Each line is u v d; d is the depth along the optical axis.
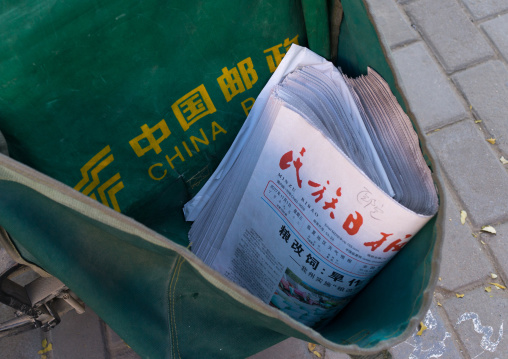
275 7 0.87
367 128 0.83
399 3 2.22
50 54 0.68
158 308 0.67
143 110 0.81
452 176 1.83
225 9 0.82
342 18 0.90
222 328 0.73
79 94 0.73
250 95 0.93
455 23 2.15
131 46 0.75
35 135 0.73
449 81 2.03
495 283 1.64
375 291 0.81
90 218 0.54
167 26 0.77
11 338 1.56
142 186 0.87
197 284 0.63
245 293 0.54
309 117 0.81
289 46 0.93
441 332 1.57
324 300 0.85
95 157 0.80
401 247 0.74
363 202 0.72
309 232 0.80
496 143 1.89
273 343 0.79
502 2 2.19
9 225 0.60
